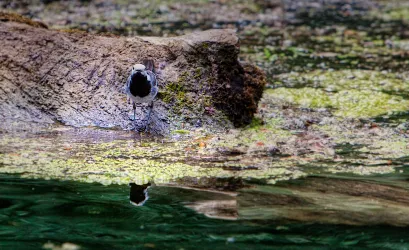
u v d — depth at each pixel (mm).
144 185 7977
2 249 6328
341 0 25078
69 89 10297
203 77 10359
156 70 10281
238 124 10445
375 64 15312
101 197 7617
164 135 9711
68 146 9133
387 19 21406
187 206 7414
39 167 8375
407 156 9438
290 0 24312
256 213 7254
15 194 7613
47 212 7188
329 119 11133
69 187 7852
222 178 8266
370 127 10820
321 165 8914
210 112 10156
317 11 22500
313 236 6754
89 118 9984
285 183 8148
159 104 10016
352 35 18688
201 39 10570
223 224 7020
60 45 10828
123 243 6523
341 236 6773
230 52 10492
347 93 12812
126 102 10109
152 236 6703
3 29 11055
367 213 7336
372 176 8531
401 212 7379
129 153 9000
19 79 10383
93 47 10789
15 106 10070
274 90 12891
